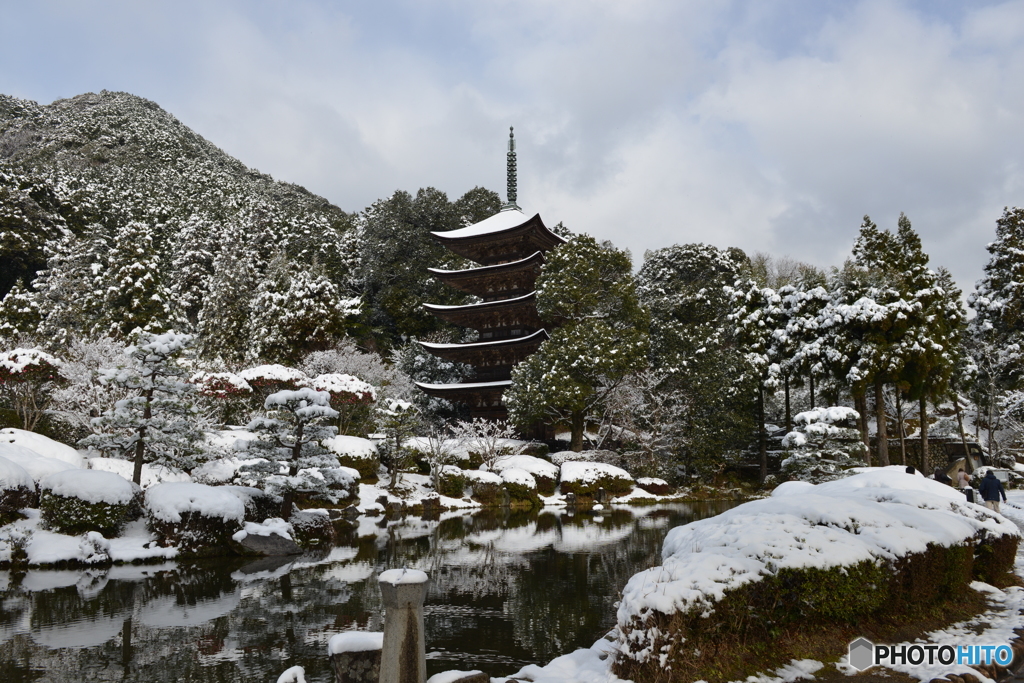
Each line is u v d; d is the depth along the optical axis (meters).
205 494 15.99
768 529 6.89
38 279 51.31
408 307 59.69
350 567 14.30
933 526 7.82
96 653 8.03
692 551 6.95
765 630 6.09
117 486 15.64
